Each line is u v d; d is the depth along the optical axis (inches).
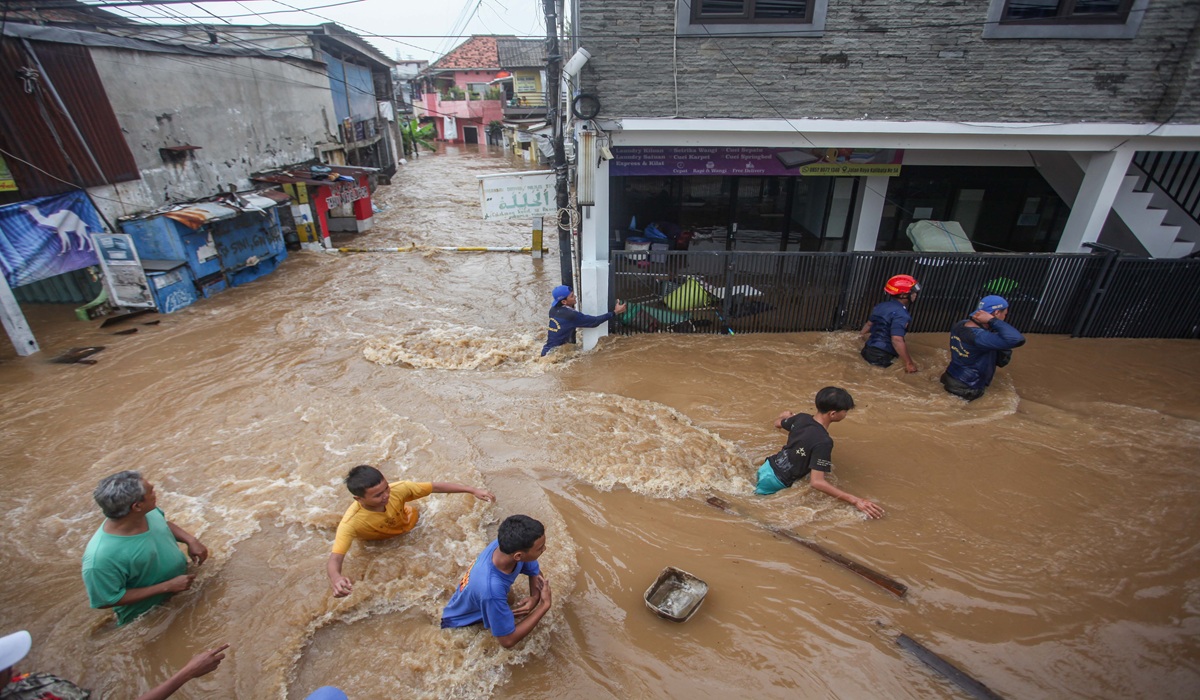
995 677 141.7
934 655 146.4
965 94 322.3
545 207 354.6
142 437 252.1
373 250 567.8
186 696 141.0
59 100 359.3
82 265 375.2
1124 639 151.3
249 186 553.6
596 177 326.3
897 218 465.4
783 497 204.7
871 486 208.7
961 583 168.4
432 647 151.8
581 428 249.9
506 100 1514.5
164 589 157.0
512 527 134.0
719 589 167.8
